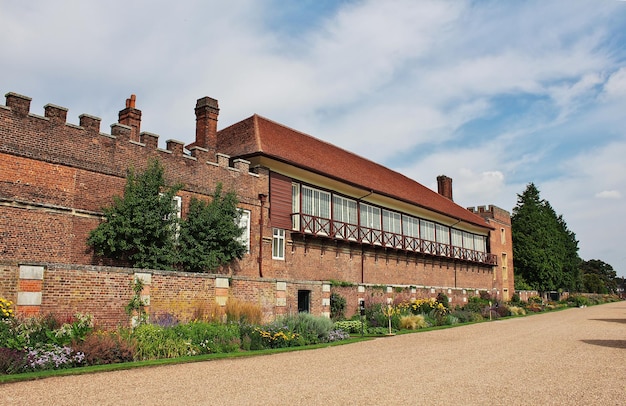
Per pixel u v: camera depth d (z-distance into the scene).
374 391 8.98
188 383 9.53
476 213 50.91
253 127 26.08
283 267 24.28
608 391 9.13
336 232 27.56
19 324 11.15
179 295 15.30
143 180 17.94
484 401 8.29
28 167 15.66
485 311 33.28
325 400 8.26
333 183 27.81
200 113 24.58
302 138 30.89
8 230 15.01
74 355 10.89
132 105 22.89
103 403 7.86
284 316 18.42
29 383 9.16
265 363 12.34
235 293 17.39
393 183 36.97
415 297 31.19
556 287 63.03
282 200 24.64
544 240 61.16
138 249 17.69
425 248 36.62
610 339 18.36
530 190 68.44
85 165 17.06
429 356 13.79
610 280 128.75
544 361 12.80
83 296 12.84
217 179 21.59
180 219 19.28
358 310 24.59
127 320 13.77
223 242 20.45
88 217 16.98
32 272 11.94
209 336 14.16
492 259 48.09
